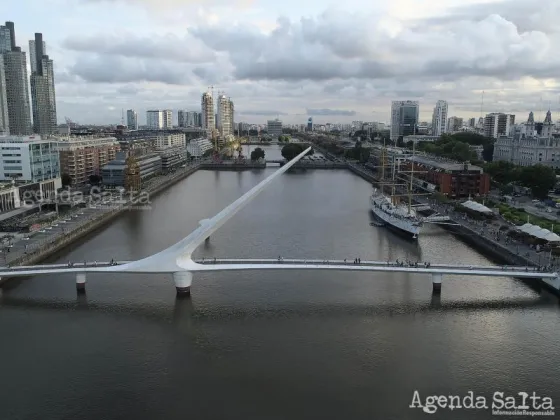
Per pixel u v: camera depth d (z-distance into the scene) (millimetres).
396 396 95375
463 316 131250
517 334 121125
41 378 100938
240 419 88125
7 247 183500
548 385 99688
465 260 184500
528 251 182750
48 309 134750
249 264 145375
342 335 119938
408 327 124500
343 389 97312
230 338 118188
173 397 94562
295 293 146500
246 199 151625
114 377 101375
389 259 184500
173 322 126875
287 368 104688
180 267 140375
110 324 125750
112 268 143500
